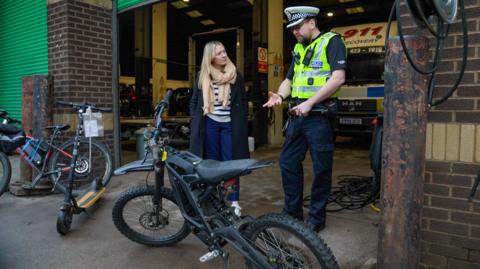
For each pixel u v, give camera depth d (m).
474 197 2.45
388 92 2.32
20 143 4.84
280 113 10.21
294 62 3.60
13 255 3.32
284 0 13.06
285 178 3.60
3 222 4.13
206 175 2.67
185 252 3.34
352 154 8.50
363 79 9.16
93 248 3.45
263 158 7.96
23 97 5.46
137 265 3.12
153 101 13.88
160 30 13.95
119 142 6.06
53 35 5.66
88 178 5.39
